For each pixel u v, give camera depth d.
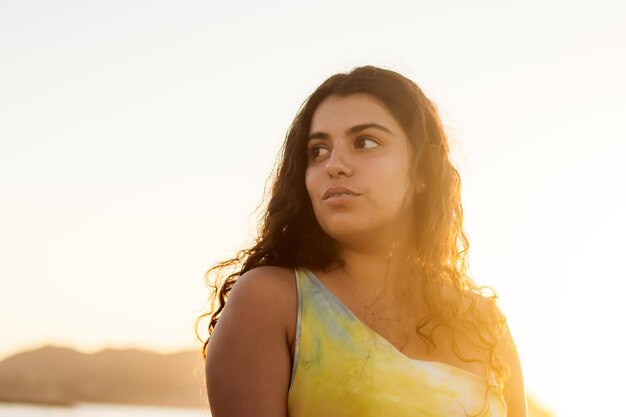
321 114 2.26
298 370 2.01
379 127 2.22
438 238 2.36
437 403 2.01
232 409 1.96
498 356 2.34
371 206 2.17
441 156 2.42
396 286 2.26
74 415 116.38
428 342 2.18
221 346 2.01
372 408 1.95
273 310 2.05
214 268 2.48
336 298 2.11
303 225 2.29
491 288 2.48
